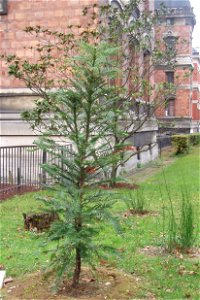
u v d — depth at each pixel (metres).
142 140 21.53
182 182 15.53
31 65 13.78
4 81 16.64
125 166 18.25
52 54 16.08
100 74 5.03
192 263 6.73
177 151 28.91
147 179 16.97
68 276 5.55
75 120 5.13
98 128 5.41
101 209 5.19
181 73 40.16
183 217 7.46
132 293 5.38
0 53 16.81
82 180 5.23
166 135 31.55
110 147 5.67
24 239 7.82
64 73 15.20
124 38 17.02
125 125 13.12
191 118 47.53
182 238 7.30
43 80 14.33
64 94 5.15
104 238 7.91
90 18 16.03
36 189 13.36
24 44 16.77
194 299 5.42
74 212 5.11
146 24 18.20
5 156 15.09
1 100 16.56
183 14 43.06
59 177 5.24
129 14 15.29
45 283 5.55
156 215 9.91
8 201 11.46
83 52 6.08
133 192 12.59
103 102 5.96
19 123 16.06
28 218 8.35
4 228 8.61
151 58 20.53
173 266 6.58
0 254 7.02
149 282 5.91
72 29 16.17
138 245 7.61
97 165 5.20
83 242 5.10
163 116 42.78
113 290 5.39
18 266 6.47
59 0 16.42
